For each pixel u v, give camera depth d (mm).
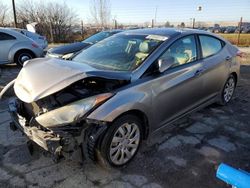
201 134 3959
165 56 3521
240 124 4336
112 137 2896
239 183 1300
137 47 3680
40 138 2777
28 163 3195
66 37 28906
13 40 9438
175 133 3959
